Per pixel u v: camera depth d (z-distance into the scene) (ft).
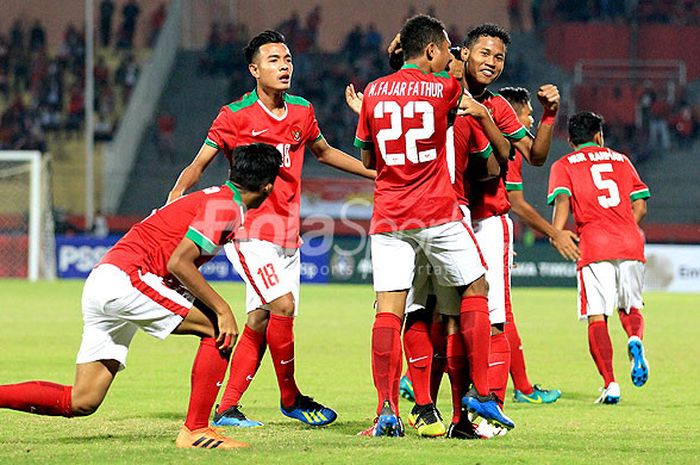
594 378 122.93
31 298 247.70
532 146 82.07
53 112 409.69
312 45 431.84
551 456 67.72
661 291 313.12
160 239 71.31
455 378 78.18
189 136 412.36
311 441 73.87
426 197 75.00
